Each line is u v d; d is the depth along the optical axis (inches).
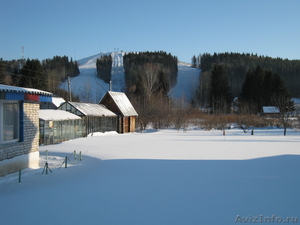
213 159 498.0
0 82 1732.3
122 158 514.6
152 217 208.7
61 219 203.5
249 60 4291.3
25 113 406.9
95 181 330.6
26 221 199.3
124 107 1359.5
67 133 903.7
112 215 212.4
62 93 2214.6
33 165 425.4
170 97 2262.6
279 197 261.7
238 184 312.7
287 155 545.3
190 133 1286.9
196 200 252.4
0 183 321.4
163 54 4645.7
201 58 5226.4
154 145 741.3
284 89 2434.8
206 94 2632.9
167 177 350.3
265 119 1647.4
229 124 1723.7
